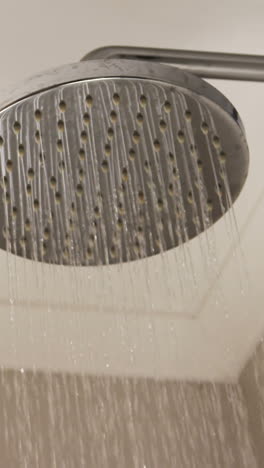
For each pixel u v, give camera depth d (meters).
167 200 0.74
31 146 0.68
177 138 0.69
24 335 1.60
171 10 0.99
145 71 0.64
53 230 0.76
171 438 1.70
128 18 0.99
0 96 0.68
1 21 0.98
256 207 1.36
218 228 1.39
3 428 1.62
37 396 1.67
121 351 1.67
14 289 1.46
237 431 1.73
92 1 0.96
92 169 0.71
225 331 1.67
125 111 0.66
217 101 0.66
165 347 1.68
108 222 0.76
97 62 0.63
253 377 1.73
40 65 1.04
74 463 1.61
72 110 0.66
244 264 1.49
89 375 1.72
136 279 1.46
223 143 0.70
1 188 0.72
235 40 1.04
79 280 1.44
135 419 1.70
